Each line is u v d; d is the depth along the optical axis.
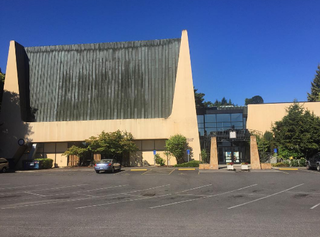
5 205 10.97
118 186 16.30
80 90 36.00
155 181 18.50
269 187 14.95
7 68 35.22
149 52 35.97
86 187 16.05
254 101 43.56
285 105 35.47
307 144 28.20
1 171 28.42
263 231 6.84
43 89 36.62
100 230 7.11
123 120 33.44
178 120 32.56
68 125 33.94
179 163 31.77
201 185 16.23
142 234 6.73
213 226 7.38
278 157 30.73
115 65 36.22
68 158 34.75
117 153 32.44
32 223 7.94
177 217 8.50
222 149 36.12
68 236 6.63
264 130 35.34
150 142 34.00
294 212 8.99
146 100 34.59
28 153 35.31
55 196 13.09
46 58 37.59
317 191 13.34
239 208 9.78
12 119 34.41
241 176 20.55
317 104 34.75
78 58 37.09
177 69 33.91
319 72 66.44
